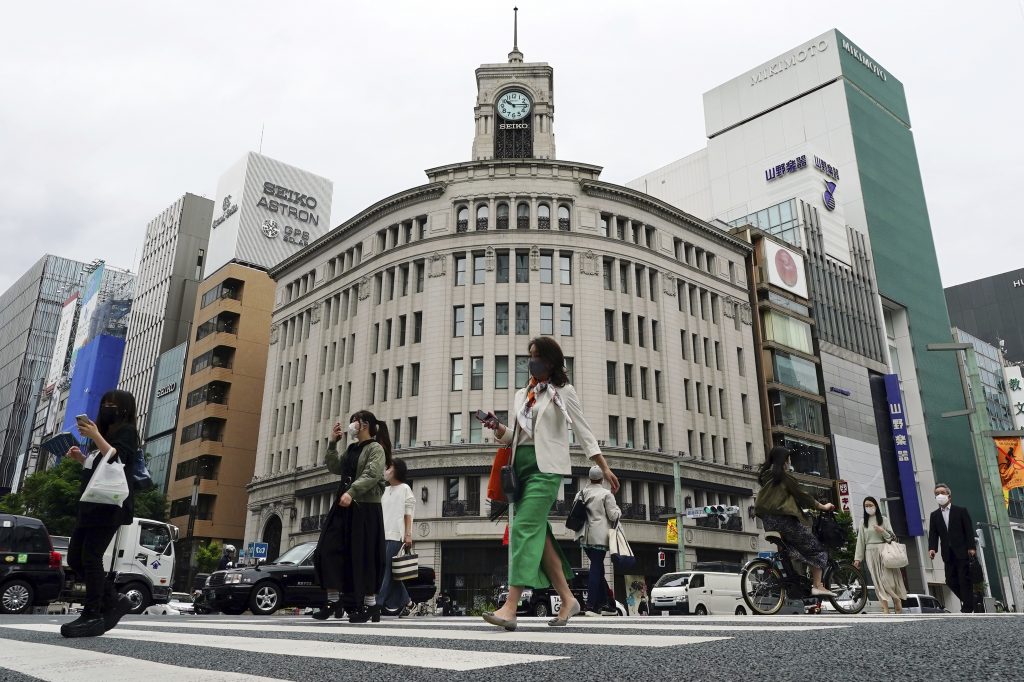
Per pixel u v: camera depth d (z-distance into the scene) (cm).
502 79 4531
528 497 406
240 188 6297
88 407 7412
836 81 6347
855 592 776
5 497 4691
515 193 3847
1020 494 6506
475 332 3612
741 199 6184
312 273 4588
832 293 5225
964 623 319
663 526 3459
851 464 4700
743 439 4097
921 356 6000
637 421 3628
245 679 212
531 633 352
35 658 282
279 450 4334
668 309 3966
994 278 10806
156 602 1541
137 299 7794
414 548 3269
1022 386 8000
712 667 204
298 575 1495
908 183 6725
